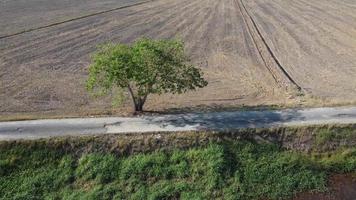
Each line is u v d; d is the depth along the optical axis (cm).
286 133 2833
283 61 4350
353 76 3912
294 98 3444
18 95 3612
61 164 2678
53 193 2564
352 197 2567
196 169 2641
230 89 3700
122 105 3306
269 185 2608
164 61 2917
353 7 6438
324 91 3584
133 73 2858
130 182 2595
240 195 2553
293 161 2711
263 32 5303
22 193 2559
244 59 4444
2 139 2783
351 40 4953
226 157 2700
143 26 5650
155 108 3253
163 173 2634
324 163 2730
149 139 2762
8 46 4909
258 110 3108
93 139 2766
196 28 5528
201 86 3078
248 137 2806
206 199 2519
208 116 3014
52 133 2833
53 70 4200
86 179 2620
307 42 4909
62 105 3397
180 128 2850
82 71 4169
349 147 2809
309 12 6209
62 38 5188
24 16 6159
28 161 2695
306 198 2564
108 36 5250
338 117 2969
